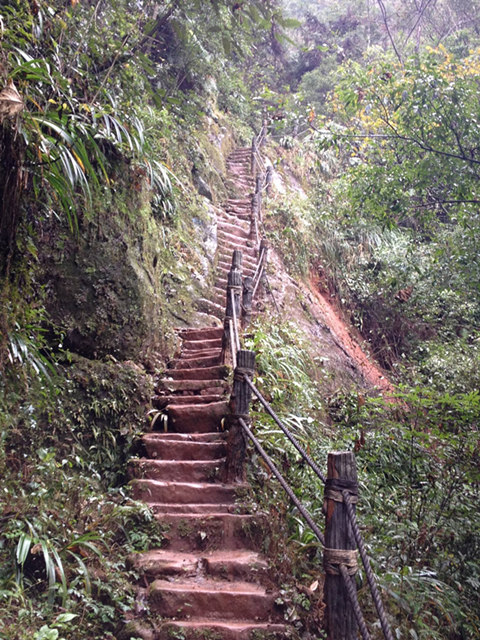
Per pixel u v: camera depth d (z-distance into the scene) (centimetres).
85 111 434
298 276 1029
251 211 1031
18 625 255
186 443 430
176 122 948
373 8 1959
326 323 966
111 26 553
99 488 398
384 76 707
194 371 520
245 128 1427
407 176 704
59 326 428
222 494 385
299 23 398
